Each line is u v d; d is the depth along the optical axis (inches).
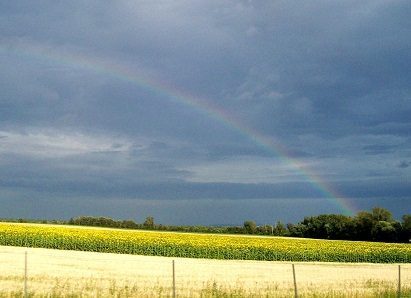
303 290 1205.7
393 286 1338.6
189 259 2249.0
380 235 4618.6
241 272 1717.5
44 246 2393.0
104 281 1285.7
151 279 1386.6
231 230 5378.9
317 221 4970.5
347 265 2306.8
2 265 1590.8
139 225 5182.1
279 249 2474.2
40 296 970.1
